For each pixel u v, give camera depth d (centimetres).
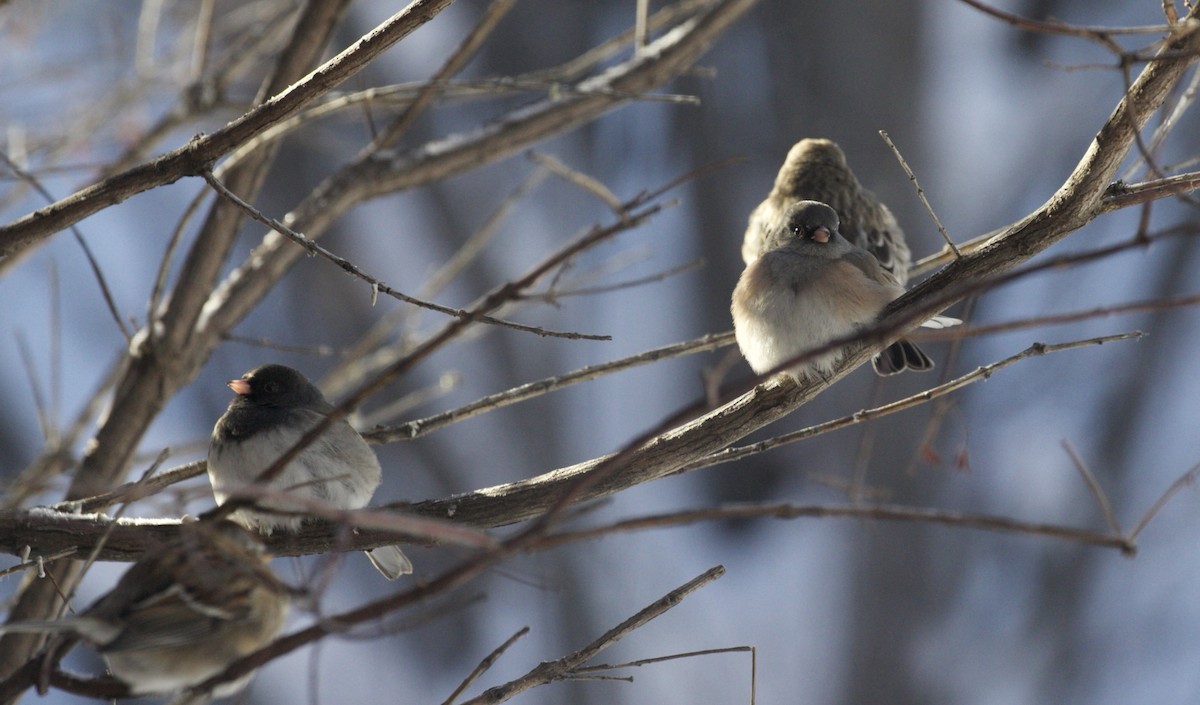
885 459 1673
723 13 803
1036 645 1656
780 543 1731
